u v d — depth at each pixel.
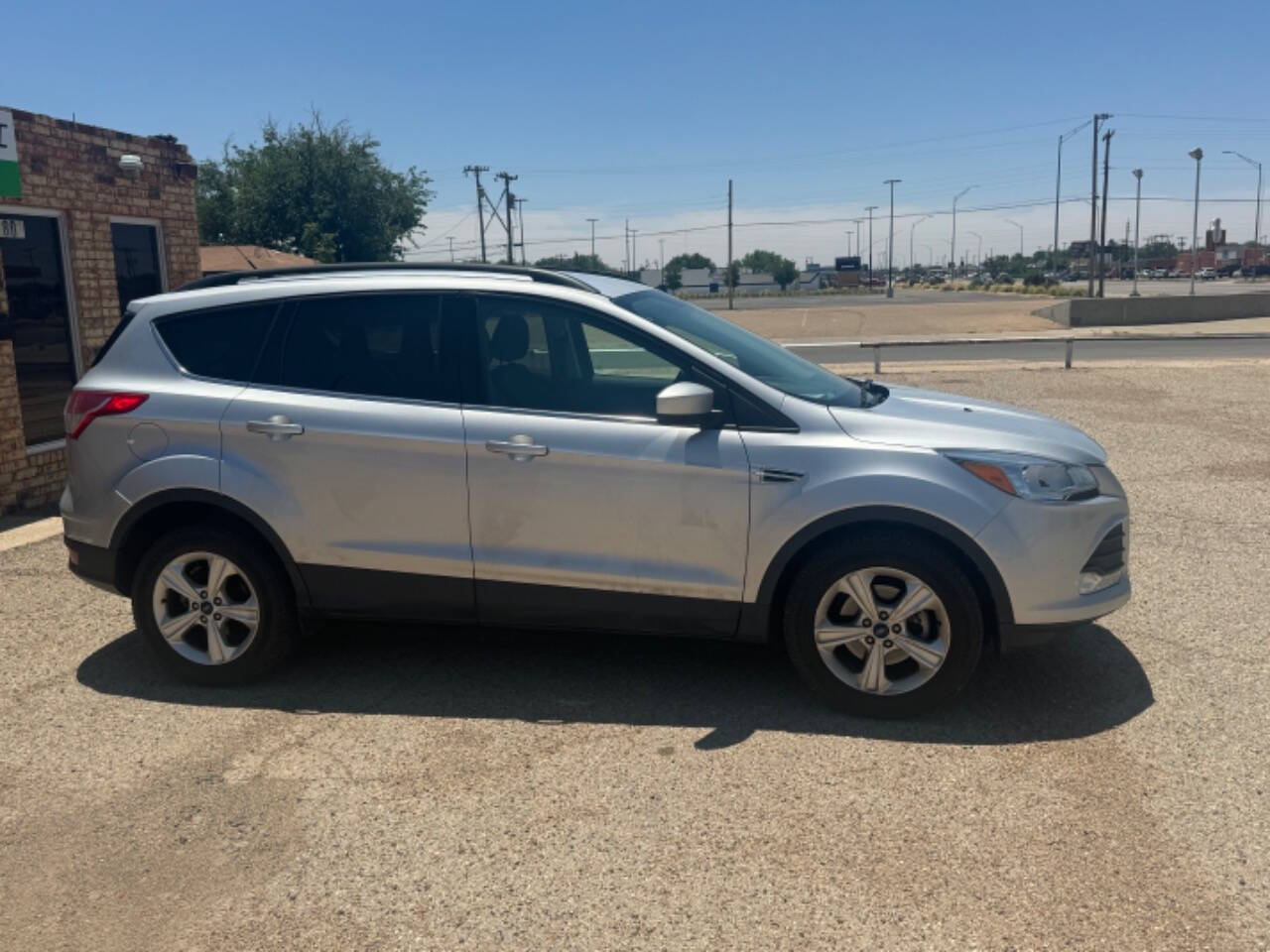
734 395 4.25
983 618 4.26
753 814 3.51
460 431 4.34
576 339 4.53
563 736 4.12
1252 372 16.28
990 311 46.12
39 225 8.62
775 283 138.62
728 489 4.17
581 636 5.25
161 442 4.55
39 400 8.62
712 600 4.28
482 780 3.78
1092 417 11.91
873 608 4.12
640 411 4.32
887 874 3.16
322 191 48.34
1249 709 4.27
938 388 14.79
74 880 3.23
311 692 4.59
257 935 2.95
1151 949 2.80
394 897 3.10
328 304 4.61
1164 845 3.29
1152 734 4.05
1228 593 5.77
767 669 4.77
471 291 4.51
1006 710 4.29
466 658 4.96
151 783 3.80
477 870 3.23
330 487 4.43
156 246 10.27
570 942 2.88
